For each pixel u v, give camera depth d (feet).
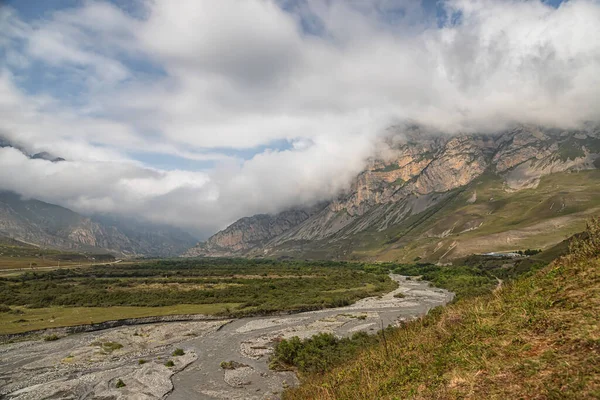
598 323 46.42
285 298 375.25
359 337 188.85
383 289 446.60
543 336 50.55
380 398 58.85
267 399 140.67
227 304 356.38
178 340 240.53
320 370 151.74
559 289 60.08
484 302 77.82
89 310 321.52
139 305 347.77
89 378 168.66
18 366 186.60
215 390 154.71
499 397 42.34
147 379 167.63
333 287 461.37
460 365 54.19
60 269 648.38
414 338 81.82
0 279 466.29
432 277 556.10
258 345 224.53
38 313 305.94
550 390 39.19
